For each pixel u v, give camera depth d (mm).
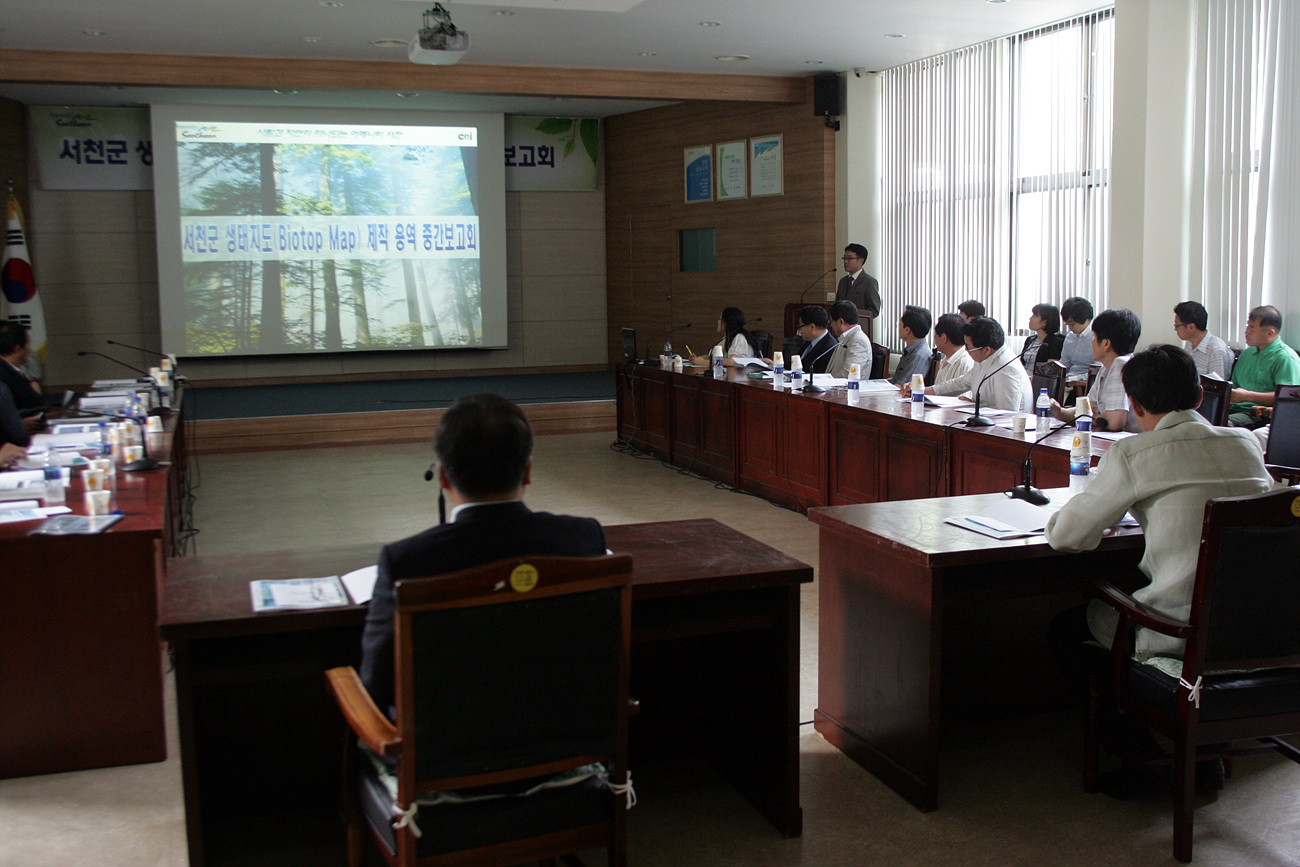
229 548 5465
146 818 2645
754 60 8797
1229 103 6332
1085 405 4105
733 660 2693
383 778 1837
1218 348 5832
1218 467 2389
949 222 8781
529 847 1795
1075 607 2855
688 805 2664
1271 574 2182
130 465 3963
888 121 9398
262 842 2512
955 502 3051
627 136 12258
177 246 11266
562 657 1717
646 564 2420
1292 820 2500
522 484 1857
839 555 2898
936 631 2531
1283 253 6133
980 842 2445
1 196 10758
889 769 2717
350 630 2309
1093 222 7504
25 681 2871
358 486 7098
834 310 7004
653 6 6906
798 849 2432
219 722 2484
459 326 12258
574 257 12953
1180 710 2260
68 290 11516
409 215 11930
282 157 11461
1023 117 8047
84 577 2877
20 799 2764
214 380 11789
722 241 11008
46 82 8000
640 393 8234
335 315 11844
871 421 5371
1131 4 6562
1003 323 8398
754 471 6641
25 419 5379
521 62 8727
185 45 7812
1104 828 2496
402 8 6770
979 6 7074
